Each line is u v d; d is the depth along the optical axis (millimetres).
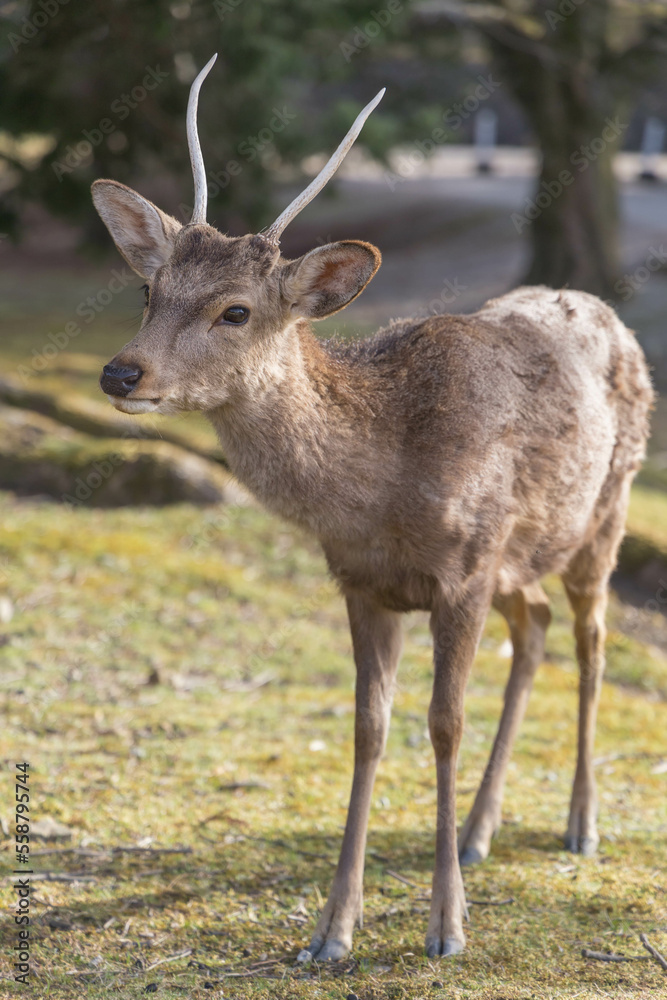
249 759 8914
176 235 6387
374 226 46250
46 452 16812
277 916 6625
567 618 13047
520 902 6922
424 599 6738
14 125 20703
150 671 10836
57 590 12609
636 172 51781
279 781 8539
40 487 16406
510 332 7430
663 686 11734
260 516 15242
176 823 7742
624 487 8320
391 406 6539
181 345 5977
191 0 19016
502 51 27375
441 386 6680
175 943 6281
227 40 19156
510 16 26719
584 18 25797
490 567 6781
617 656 12312
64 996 5688
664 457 18969
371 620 6859
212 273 6098
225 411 6281
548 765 9266
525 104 27922
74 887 6824
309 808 8102
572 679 11570
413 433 6492
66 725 9320
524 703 8156
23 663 10617
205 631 12000
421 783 8719
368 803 6582
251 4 18734
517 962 6129
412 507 6410
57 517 15117
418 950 6270
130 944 6242
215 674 10977
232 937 6375
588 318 8195
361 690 6715
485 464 6648
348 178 54719
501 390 6945
